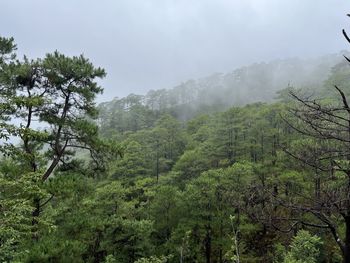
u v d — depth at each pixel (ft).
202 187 109.40
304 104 16.02
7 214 29.07
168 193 115.75
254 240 91.91
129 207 114.62
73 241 50.98
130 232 89.20
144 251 92.43
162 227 113.60
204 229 108.17
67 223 58.85
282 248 70.90
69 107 62.13
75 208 70.03
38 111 56.85
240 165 110.63
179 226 106.22
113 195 113.39
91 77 62.23
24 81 57.57
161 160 207.10
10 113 47.93
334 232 16.60
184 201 112.37
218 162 175.32
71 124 59.93
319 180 17.37
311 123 15.85
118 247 90.02
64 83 58.65
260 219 17.03
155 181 169.37
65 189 49.55
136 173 183.93
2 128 27.09
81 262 50.21
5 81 53.72
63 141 63.16
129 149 191.93
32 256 43.04
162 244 108.47
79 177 55.62
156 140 233.35
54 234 53.47
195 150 179.01
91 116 66.18
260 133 163.84
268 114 173.37
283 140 138.31
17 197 36.96
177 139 236.22
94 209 96.58
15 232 29.14
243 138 184.44
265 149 160.86
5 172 46.29
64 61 57.41
